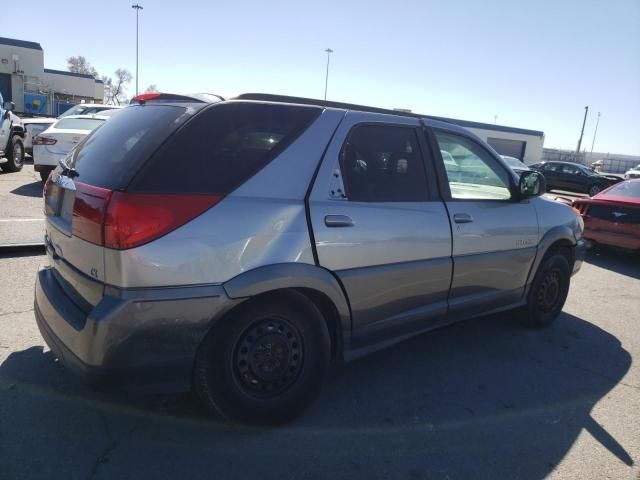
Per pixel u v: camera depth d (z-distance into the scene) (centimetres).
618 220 789
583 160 6675
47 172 997
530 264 434
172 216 237
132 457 254
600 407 338
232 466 253
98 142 295
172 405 300
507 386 360
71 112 1564
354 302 303
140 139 258
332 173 294
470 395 343
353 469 258
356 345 317
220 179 255
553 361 409
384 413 312
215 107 265
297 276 269
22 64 3909
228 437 275
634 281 699
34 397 297
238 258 252
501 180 414
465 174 382
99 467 245
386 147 331
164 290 236
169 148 246
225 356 261
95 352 231
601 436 304
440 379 363
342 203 295
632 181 855
